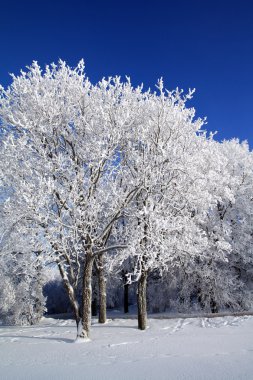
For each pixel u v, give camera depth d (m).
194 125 16.91
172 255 16.92
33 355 10.03
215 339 11.27
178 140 15.84
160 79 15.73
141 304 15.82
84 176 14.30
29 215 12.48
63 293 41.66
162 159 14.01
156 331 14.67
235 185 23.14
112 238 18.31
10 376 7.29
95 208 13.02
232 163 24.41
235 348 9.44
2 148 13.84
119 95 16.14
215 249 21.05
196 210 16.38
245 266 24.69
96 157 13.20
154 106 16.22
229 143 25.89
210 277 21.61
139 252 13.82
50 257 12.71
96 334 14.45
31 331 17.09
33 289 22.19
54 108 14.23
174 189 14.88
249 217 23.41
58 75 15.28
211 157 17.95
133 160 15.23
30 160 13.39
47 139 14.33
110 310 36.09
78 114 15.27
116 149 16.02
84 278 13.45
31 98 14.11
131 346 10.84
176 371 7.05
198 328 14.60
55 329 17.38
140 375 6.86
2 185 13.16
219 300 22.92
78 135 14.77
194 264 21.66
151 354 9.26
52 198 13.15
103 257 18.78
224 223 21.36
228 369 6.99
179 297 24.30
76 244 12.84
